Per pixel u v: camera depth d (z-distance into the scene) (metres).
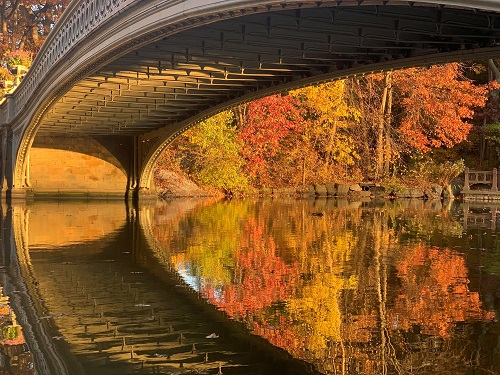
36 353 5.04
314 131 34.84
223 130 32.78
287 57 13.71
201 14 8.83
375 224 15.84
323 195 33.38
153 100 19.70
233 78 16.06
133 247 11.15
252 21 10.58
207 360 4.87
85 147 28.55
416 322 5.79
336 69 14.44
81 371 4.61
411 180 33.88
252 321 5.96
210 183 32.31
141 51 13.22
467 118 36.50
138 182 28.55
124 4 10.64
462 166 32.84
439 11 10.00
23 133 24.05
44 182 28.05
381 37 11.35
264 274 8.38
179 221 16.61
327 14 10.29
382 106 34.47
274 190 33.62
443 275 8.23
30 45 45.84
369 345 5.12
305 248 10.97
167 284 7.75
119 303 6.74
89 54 12.98
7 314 6.27
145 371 4.63
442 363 4.65
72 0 13.70
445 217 18.41
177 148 33.31
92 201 27.06
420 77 32.91
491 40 11.34
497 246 11.25
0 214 18.70
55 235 13.01
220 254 10.27
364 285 7.55
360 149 36.56
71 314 6.28
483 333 5.41
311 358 4.85
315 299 6.81
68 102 19.61
